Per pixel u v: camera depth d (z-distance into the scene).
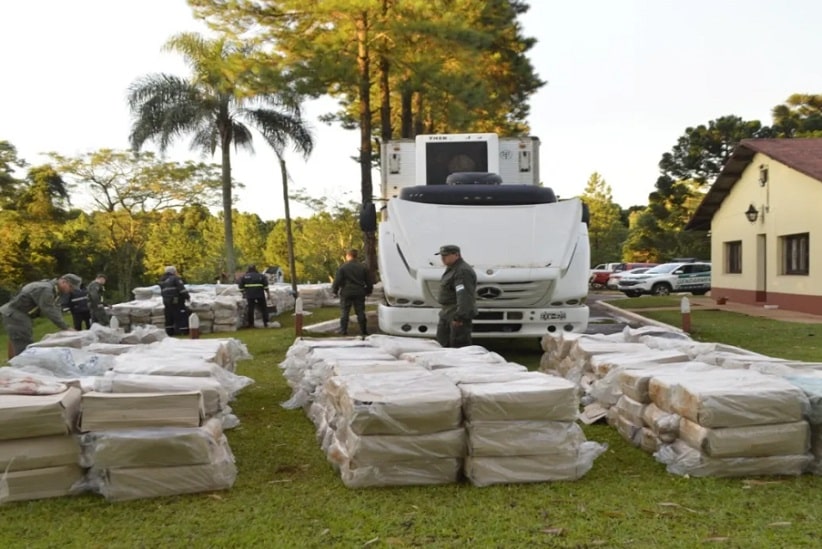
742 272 24.11
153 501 4.80
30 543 4.16
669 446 5.45
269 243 55.31
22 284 36.03
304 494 4.92
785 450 5.09
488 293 10.36
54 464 4.85
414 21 21.53
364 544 4.08
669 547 3.96
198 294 21.33
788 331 14.55
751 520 4.33
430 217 10.86
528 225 10.80
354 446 4.95
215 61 23.53
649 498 4.73
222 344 7.86
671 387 5.48
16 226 39.41
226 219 28.88
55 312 9.93
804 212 19.77
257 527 4.34
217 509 4.65
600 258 70.06
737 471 5.11
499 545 4.04
